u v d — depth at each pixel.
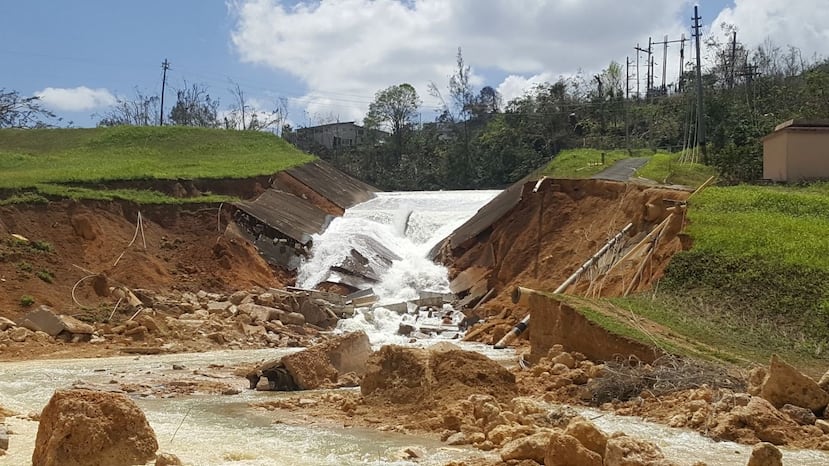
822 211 28.08
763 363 17.59
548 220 35.53
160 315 27.75
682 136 70.94
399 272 36.94
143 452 10.25
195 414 14.85
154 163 47.34
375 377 15.38
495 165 76.56
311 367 18.23
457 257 37.25
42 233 32.44
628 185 33.56
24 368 20.89
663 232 27.64
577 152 51.34
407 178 80.50
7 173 40.62
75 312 27.78
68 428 9.73
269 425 13.73
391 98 86.88
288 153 56.38
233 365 21.88
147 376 19.66
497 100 99.62
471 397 13.73
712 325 20.53
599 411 15.00
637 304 21.88
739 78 77.06
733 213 27.59
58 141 55.00
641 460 9.08
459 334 29.38
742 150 38.50
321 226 41.66
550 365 18.38
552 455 9.70
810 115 51.53
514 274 34.03
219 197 40.41
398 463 10.76
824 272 21.64
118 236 34.38
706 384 15.26
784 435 12.55
